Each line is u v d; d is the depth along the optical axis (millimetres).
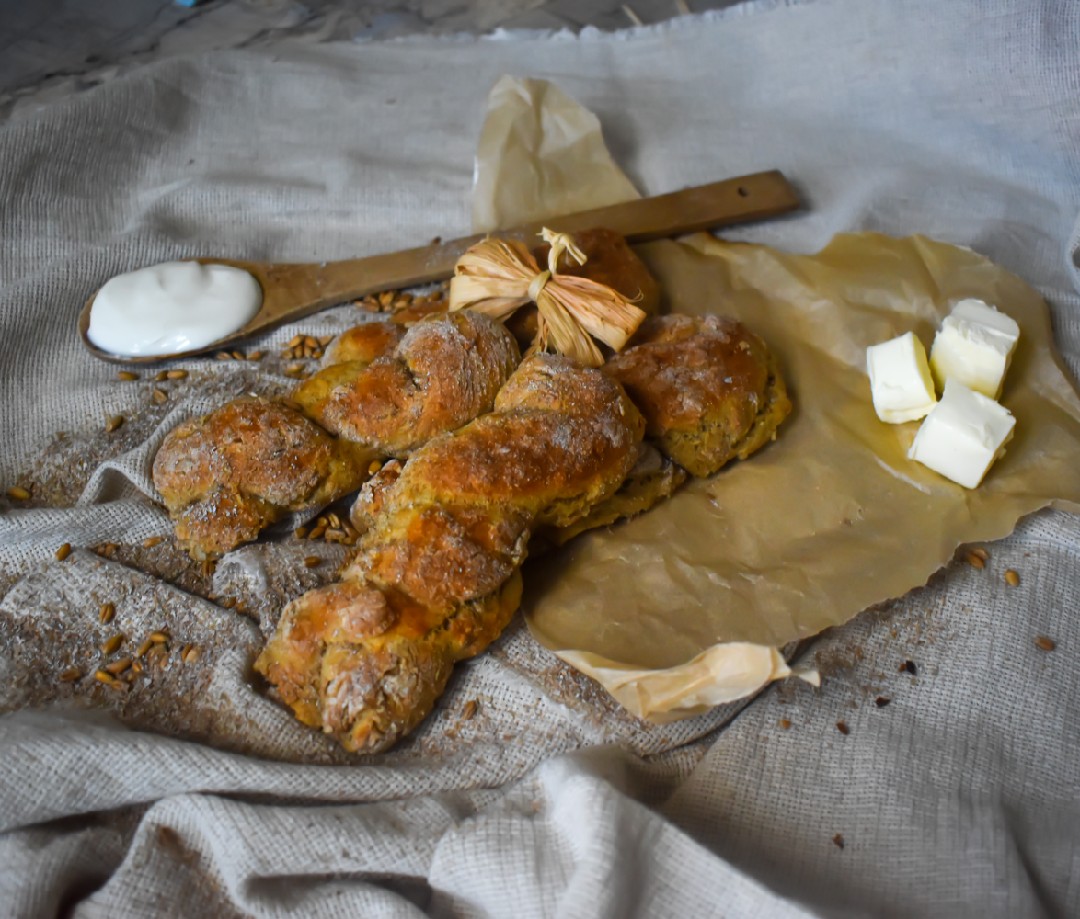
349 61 620
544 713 395
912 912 355
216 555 421
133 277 488
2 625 407
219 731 384
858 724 395
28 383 483
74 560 418
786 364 479
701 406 433
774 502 437
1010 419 431
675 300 503
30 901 343
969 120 559
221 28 664
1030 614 419
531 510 399
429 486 391
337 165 562
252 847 349
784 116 592
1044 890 363
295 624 383
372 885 354
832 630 416
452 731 393
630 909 339
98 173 550
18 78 625
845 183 559
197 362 487
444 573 382
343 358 452
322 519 435
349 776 371
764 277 504
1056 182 543
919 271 493
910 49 566
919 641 414
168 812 359
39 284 490
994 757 389
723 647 373
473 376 429
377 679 375
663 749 392
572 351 447
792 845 372
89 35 651
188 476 414
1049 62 529
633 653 395
